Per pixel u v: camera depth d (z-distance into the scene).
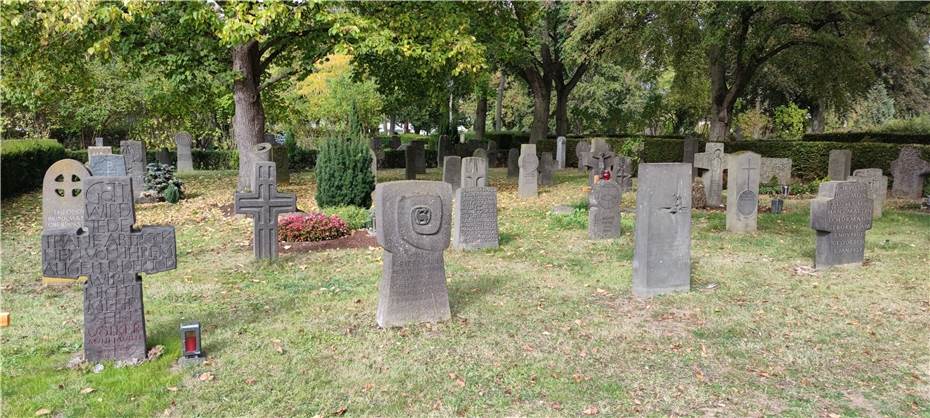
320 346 5.85
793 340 6.12
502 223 12.82
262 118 17.69
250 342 5.94
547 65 31.89
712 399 4.89
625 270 8.80
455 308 7.04
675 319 6.72
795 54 23.61
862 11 19.84
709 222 12.71
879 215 13.46
